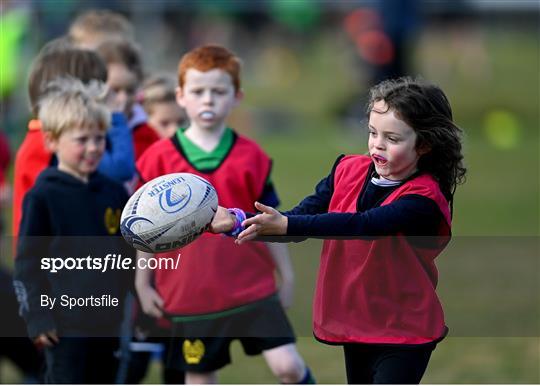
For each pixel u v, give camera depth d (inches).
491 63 3356.3
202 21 2950.3
